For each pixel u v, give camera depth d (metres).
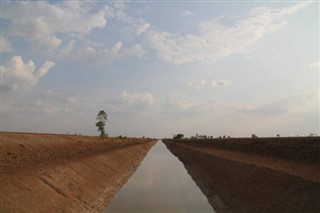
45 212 20.91
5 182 21.58
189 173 53.34
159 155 94.06
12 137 48.62
